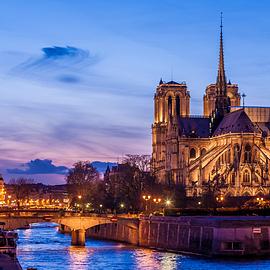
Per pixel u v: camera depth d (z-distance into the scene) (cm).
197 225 17988
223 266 15062
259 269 14488
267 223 17300
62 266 15538
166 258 17062
